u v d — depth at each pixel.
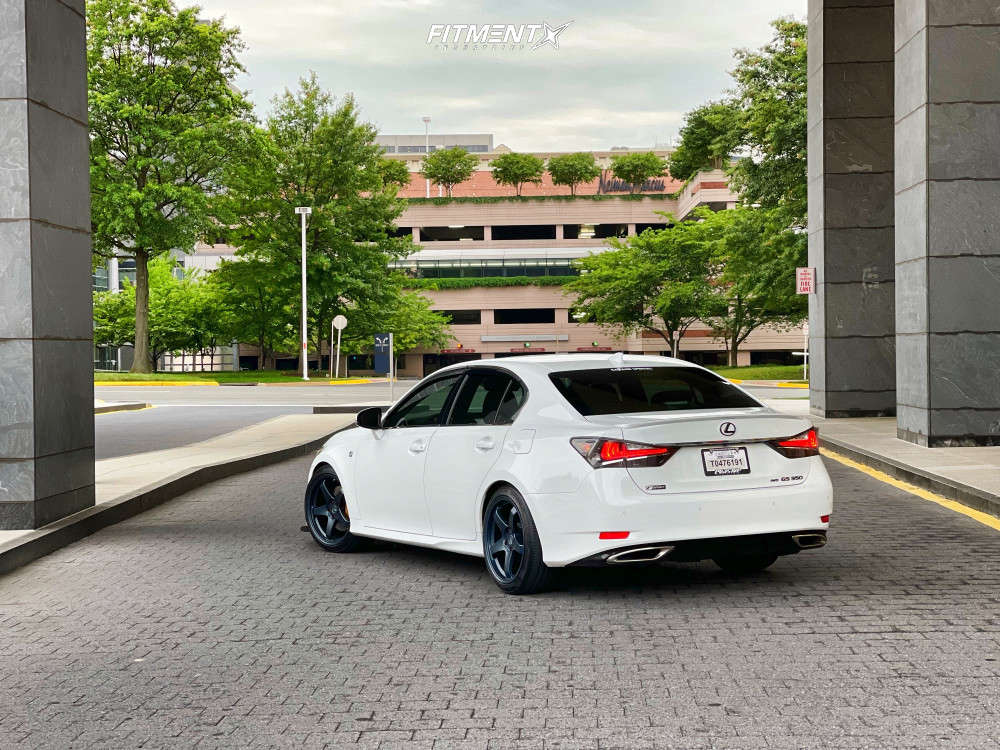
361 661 5.13
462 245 96.38
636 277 69.75
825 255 20.62
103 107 46.41
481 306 93.00
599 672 4.84
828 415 20.66
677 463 6.04
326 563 7.84
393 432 7.72
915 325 14.73
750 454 6.24
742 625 5.68
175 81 49.06
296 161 59.78
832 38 20.48
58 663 5.24
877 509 9.98
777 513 6.19
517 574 6.42
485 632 5.64
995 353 14.13
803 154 30.12
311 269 59.47
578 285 74.62
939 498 10.64
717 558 6.24
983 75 13.95
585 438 6.09
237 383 50.41
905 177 14.96
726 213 68.31
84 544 8.83
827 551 7.85
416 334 80.25
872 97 20.42
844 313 20.59
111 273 85.56
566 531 6.07
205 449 16.64
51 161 9.05
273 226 59.91
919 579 6.79
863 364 20.58
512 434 6.57
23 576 7.55
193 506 11.13
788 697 4.42
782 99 30.69
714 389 6.95
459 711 4.33
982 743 3.84
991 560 7.43
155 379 48.56
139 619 6.16
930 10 13.96
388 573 7.40
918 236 14.46
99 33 47.44
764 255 33.22
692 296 68.38
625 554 5.91
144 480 12.09
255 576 7.38
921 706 4.27
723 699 4.41
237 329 70.19
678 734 4.00
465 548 6.95
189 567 7.75
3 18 8.56
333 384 51.16
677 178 95.81
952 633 5.41
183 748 3.97
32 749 4.00
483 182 109.69
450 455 7.01
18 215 8.62
